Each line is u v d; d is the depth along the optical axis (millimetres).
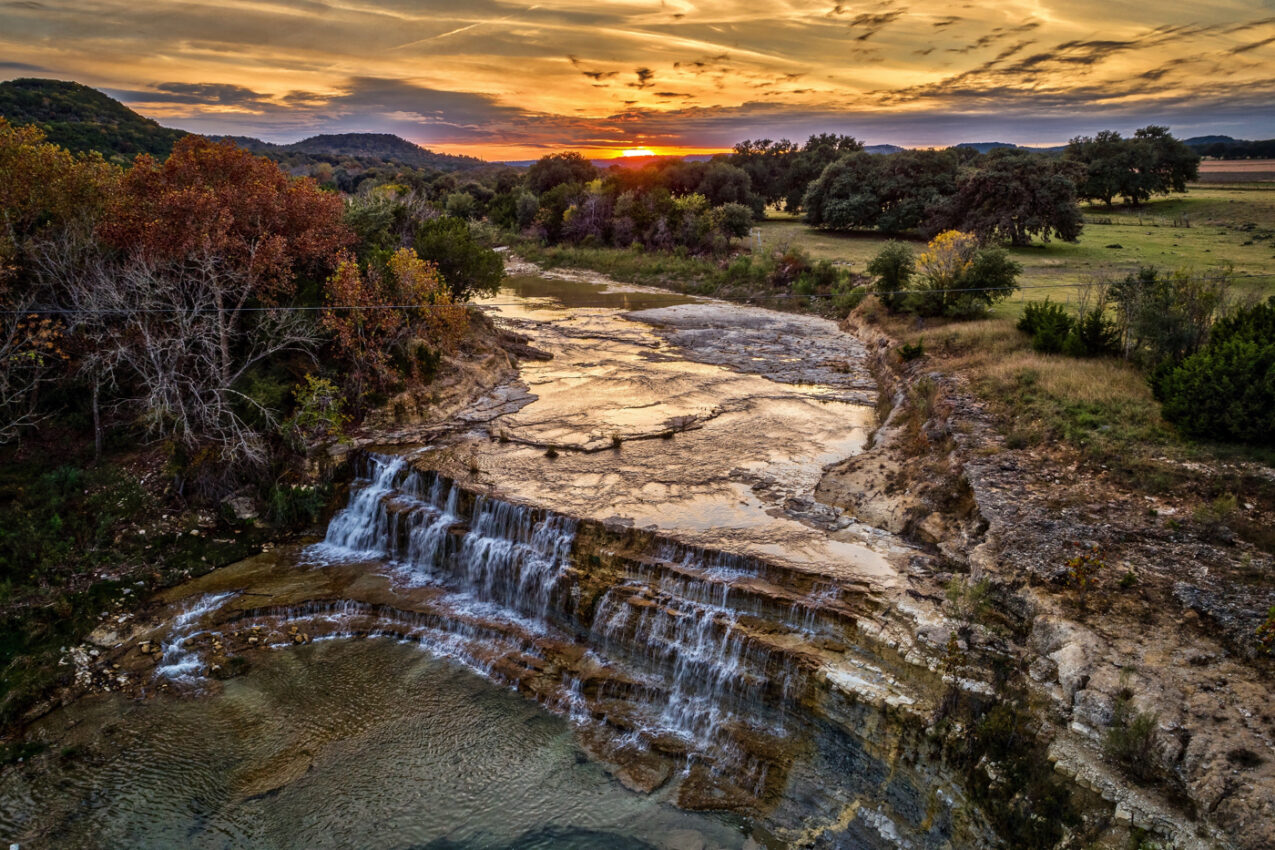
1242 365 17797
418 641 17328
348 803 13070
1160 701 11219
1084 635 12648
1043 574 14336
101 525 19719
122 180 24562
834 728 13547
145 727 14648
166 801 13070
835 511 19672
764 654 14492
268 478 22078
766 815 12930
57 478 20453
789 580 16188
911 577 15969
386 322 25734
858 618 14602
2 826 12469
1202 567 14055
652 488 21047
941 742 12406
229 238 23688
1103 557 14594
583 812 12953
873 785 12977
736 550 17266
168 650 16703
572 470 22281
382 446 23625
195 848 12227
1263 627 11828
